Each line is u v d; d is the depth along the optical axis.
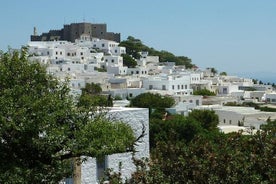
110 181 15.94
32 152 17.34
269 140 15.48
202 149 15.52
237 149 15.30
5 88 17.80
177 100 140.88
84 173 21.62
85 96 20.03
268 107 138.25
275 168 14.52
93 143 17.75
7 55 18.83
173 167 15.02
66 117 18.23
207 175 14.50
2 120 16.05
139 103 116.75
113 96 144.50
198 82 190.75
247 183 14.40
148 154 24.41
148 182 14.77
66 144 17.36
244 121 103.06
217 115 100.38
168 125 65.06
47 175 17.42
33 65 18.72
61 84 19.86
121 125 19.53
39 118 16.77
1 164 16.64
